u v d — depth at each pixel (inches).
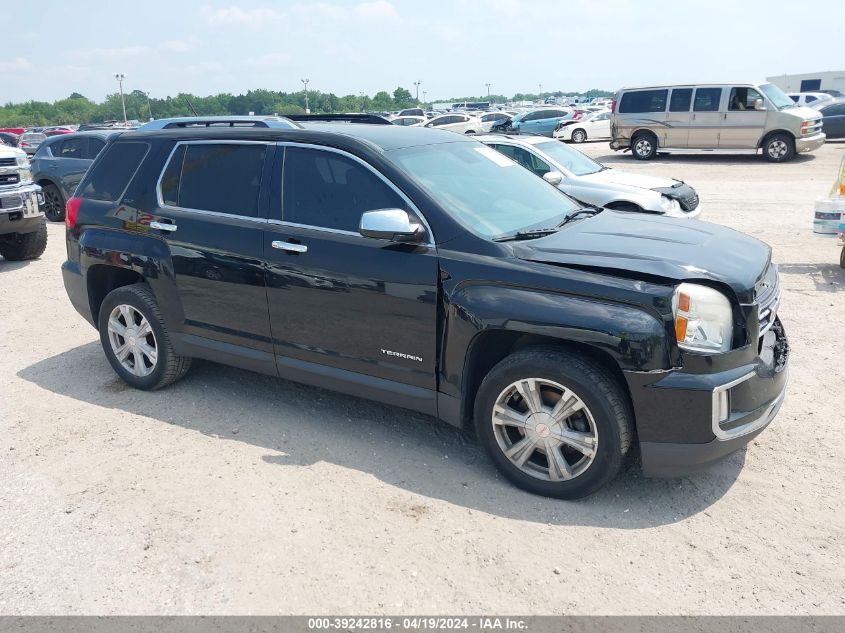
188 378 216.7
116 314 206.7
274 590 121.0
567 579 122.2
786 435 171.6
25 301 315.6
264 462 164.4
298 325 170.7
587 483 140.9
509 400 149.8
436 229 151.3
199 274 184.1
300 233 166.7
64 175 550.0
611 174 416.5
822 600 115.9
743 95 818.2
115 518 143.2
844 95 1446.9
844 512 139.9
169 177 193.2
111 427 184.7
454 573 124.2
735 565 125.1
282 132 175.6
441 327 150.4
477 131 1411.2
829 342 232.7
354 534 135.8
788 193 578.9
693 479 153.3
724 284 133.7
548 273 139.3
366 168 161.3
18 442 177.5
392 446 171.2
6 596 121.6
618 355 131.4
